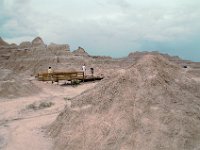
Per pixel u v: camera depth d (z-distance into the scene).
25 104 23.14
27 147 13.38
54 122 15.45
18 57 61.12
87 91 14.95
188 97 12.81
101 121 12.45
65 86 33.16
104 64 58.00
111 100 13.08
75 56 60.31
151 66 13.71
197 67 50.78
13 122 18.11
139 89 12.91
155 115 11.86
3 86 27.67
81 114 13.45
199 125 11.59
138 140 11.15
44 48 62.59
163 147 10.74
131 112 12.17
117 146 11.19
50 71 36.22
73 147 12.08
